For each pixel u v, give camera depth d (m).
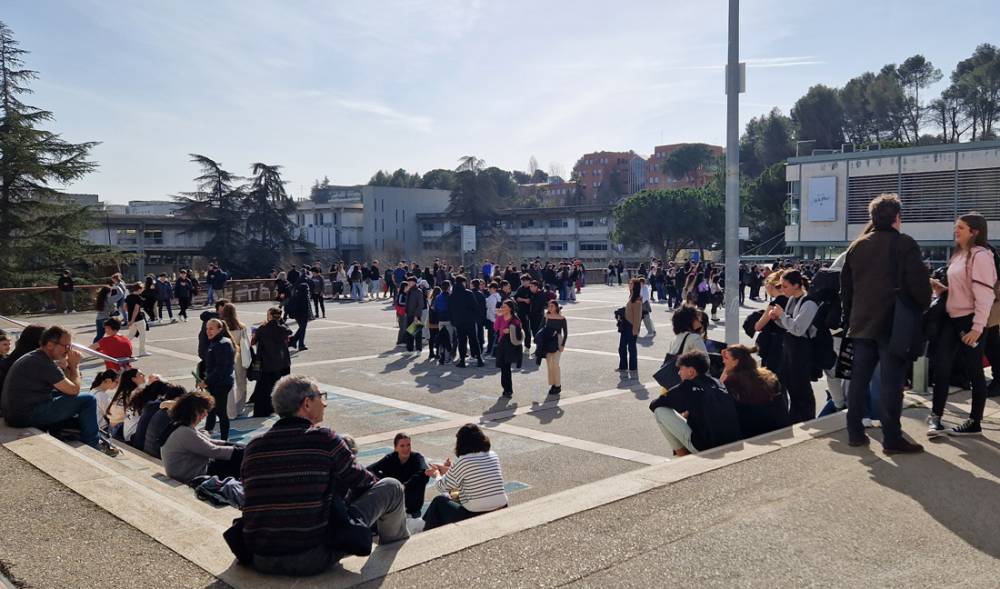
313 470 3.85
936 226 51.28
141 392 8.42
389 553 4.11
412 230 100.31
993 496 4.86
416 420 10.81
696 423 6.29
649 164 173.62
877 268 5.59
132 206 107.94
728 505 4.75
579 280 40.44
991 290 5.86
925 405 7.57
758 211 65.88
